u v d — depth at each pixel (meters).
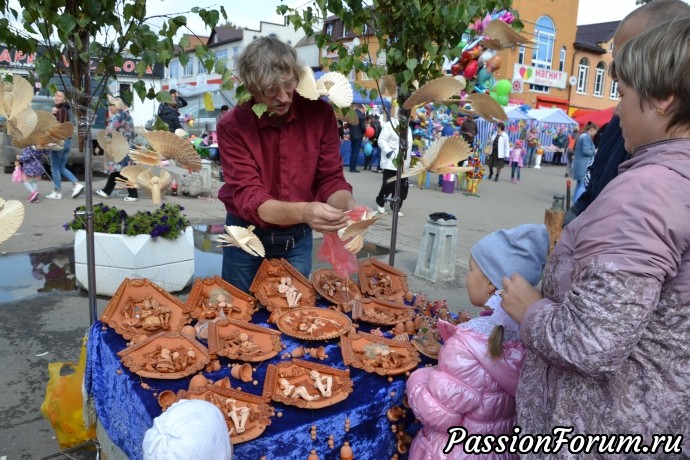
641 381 1.04
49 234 5.70
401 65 2.65
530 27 23.38
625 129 1.11
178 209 4.35
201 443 1.16
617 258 0.95
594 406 1.08
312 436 1.48
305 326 1.96
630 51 1.05
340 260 2.22
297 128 2.16
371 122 14.23
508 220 8.24
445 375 1.53
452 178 10.75
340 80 2.19
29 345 3.23
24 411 2.56
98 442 1.96
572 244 1.14
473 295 1.70
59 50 1.95
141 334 1.84
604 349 0.95
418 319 2.16
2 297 3.97
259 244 1.89
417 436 1.68
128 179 2.15
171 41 2.02
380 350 1.83
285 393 1.58
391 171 7.43
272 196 2.22
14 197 7.65
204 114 13.84
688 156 1.00
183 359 1.67
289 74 1.86
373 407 1.62
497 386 1.51
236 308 2.07
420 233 6.89
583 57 25.92
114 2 1.88
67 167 10.13
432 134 9.73
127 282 2.05
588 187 2.22
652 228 0.94
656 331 1.02
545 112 21.23
